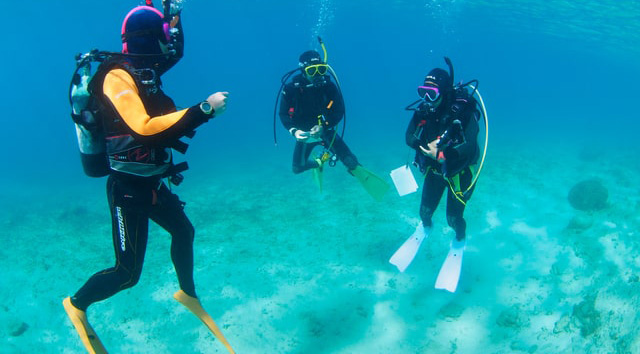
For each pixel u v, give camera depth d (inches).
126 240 103.7
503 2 802.8
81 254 343.9
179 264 122.1
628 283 198.8
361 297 243.4
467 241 306.0
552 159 639.8
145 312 244.2
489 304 228.4
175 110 91.6
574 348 178.1
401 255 231.9
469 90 177.2
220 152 985.5
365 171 238.1
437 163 187.5
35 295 276.8
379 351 203.0
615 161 625.3
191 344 216.5
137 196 97.0
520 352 188.1
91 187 678.5
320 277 267.9
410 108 183.5
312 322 223.5
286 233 343.3
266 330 222.5
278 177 606.9
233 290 259.4
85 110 85.8
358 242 312.8
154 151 90.0
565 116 1627.7
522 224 333.7
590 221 307.7
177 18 96.8
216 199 493.7
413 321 221.0
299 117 222.2
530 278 248.4
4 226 444.1
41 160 1168.2
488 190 431.5
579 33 1007.6
